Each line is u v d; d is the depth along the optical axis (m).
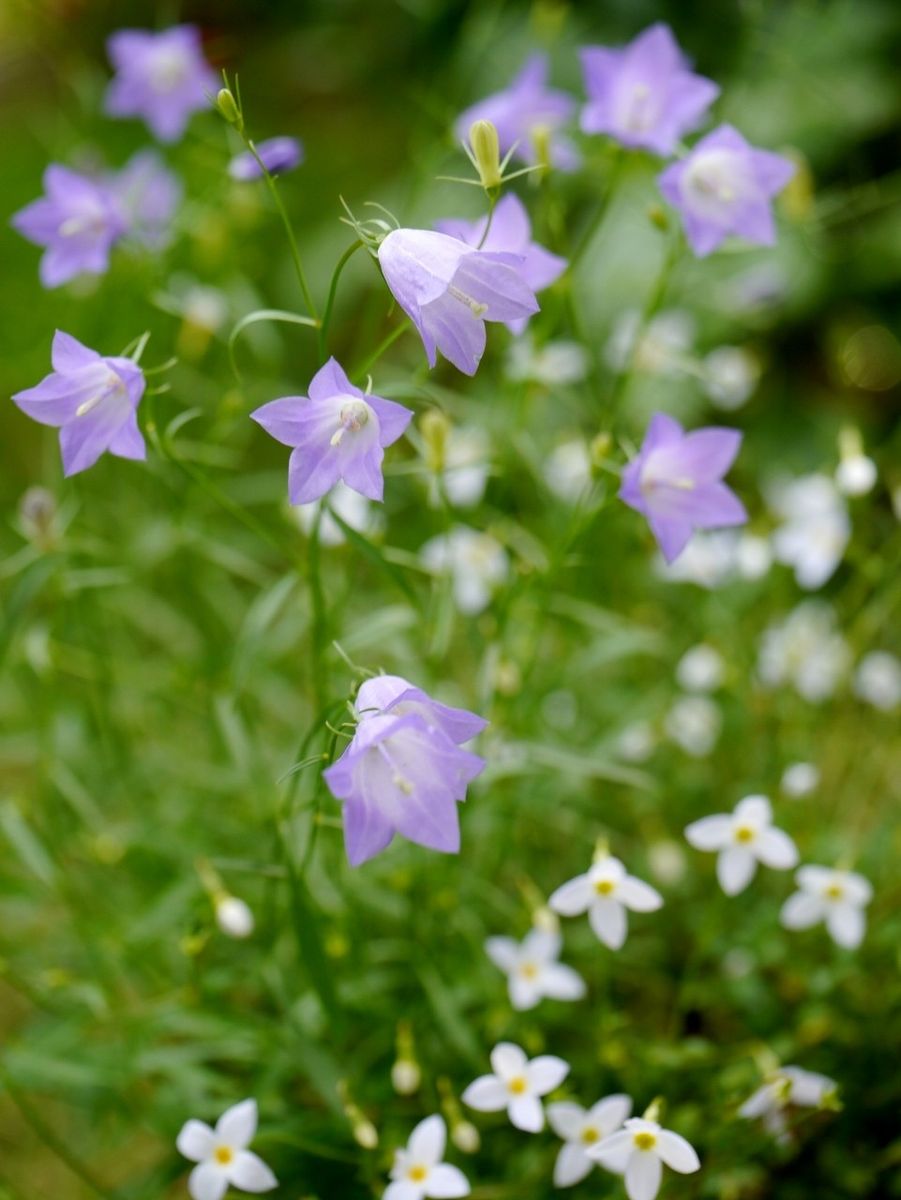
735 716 0.41
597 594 0.44
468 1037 0.35
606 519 0.38
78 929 0.37
